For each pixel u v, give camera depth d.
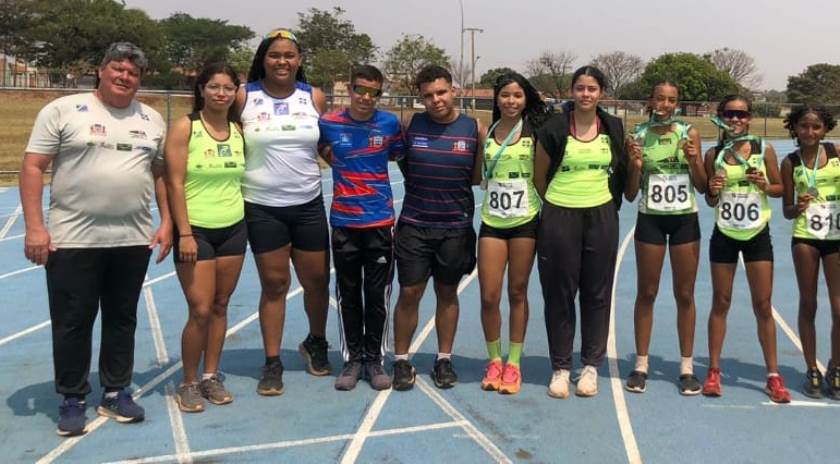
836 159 4.68
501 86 4.58
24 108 35.81
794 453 4.03
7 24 60.56
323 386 5.03
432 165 4.62
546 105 4.81
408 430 4.31
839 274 4.68
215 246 4.52
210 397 4.70
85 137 3.95
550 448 4.09
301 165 4.66
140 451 4.03
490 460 3.95
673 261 4.75
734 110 4.62
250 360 5.60
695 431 4.31
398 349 4.98
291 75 4.64
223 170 4.43
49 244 4.00
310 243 4.84
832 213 4.66
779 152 30.11
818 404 4.70
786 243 10.80
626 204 15.23
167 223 4.39
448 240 4.75
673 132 4.62
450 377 4.96
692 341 4.91
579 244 4.66
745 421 4.45
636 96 58.41
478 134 4.70
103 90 4.04
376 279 4.88
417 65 49.34
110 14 64.69
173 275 8.42
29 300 7.31
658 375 5.25
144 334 6.23
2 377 5.16
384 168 4.75
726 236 4.68
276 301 4.86
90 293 4.14
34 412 4.55
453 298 4.92
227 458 3.96
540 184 4.71
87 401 4.73
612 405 4.69
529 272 4.81
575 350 5.86
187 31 79.25
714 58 75.62
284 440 4.18
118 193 4.05
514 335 4.92
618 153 4.64
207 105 4.38
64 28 60.22
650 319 4.92
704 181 4.73
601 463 3.92
